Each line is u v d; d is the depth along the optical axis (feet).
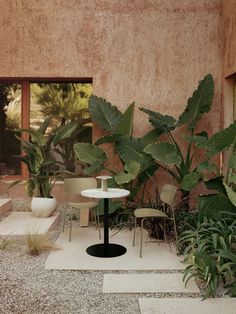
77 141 19.63
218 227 11.55
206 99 17.04
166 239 14.21
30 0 18.16
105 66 18.34
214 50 18.29
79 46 18.29
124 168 16.72
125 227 16.34
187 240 12.15
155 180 18.44
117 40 18.29
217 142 12.96
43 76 18.34
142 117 18.47
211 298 9.43
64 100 19.79
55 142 17.28
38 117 19.80
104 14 18.20
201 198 13.00
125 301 9.37
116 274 11.05
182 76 18.35
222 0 18.12
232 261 10.04
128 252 13.05
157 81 18.38
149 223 14.93
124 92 18.42
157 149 15.37
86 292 9.87
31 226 15.23
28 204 19.07
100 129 18.52
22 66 18.30
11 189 19.51
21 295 9.62
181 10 18.19
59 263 11.82
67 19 18.20
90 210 17.69
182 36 18.28
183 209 15.97
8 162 19.92
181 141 18.48
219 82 18.33
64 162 19.49
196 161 18.34
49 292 9.83
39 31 18.24
